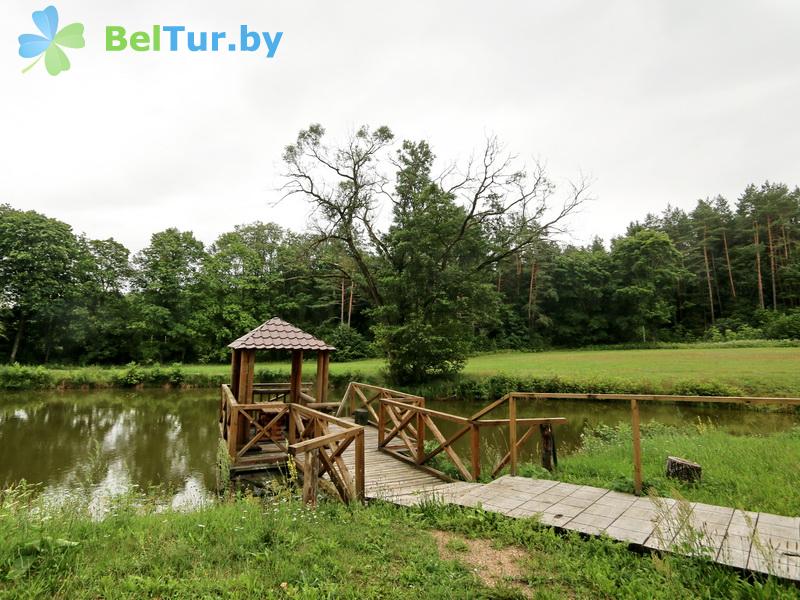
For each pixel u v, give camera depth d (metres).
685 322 55.22
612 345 48.28
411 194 25.69
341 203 25.12
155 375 27.12
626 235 64.12
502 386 23.55
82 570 3.18
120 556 3.47
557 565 3.47
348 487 5.68
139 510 5.26
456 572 3.38
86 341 37.00
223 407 10.62
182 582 3.08
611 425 15.38
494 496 5.24
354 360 39.75
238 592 2.96
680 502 3.63
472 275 25.50
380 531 4.21
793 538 3.77
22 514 4.11
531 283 52.66
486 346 46.94
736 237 54.38
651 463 7.55
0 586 2.89
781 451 7.63
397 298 25.53
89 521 4.34
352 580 3.24
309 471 5.48
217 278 41.38
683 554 3.44
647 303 50.97
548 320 50.28
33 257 33.88
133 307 37.94
